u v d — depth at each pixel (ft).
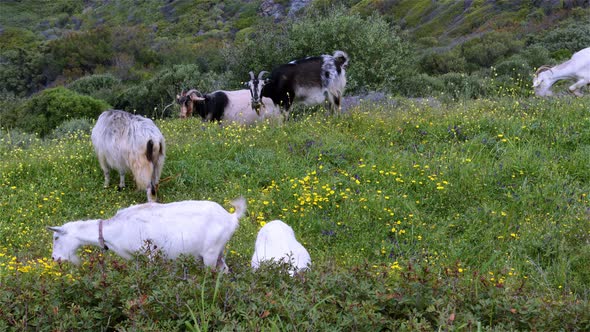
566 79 42.63
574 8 114.11
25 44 225.15
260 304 11.86
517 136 32.37
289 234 17.99
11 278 13.89
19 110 78.23
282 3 222.48
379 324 11.50
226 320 11.23
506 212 24.93
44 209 27.25
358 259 21.71
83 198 28.25
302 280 13.43
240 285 12.70
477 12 141.59
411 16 160.25
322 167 29.53
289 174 29.04
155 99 75.15
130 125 27.02
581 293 18.29
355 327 11.43
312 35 54.90
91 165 31.35
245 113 40.32
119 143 26.96
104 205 27.81
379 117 36.32
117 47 162.61
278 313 11.76
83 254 18.45
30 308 12.03
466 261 21.40
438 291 12.78
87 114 75.97
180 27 225.15
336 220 24.73
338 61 37.99
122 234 17.17
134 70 151.84
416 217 24.50
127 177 30.14
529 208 25.21
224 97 40.50
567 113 34.78
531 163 28.60
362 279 13.67
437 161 29.04
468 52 90.68
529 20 121.80
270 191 27.09
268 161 30.58
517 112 36.11
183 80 72.13
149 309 11.62
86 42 160.97
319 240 23.27
